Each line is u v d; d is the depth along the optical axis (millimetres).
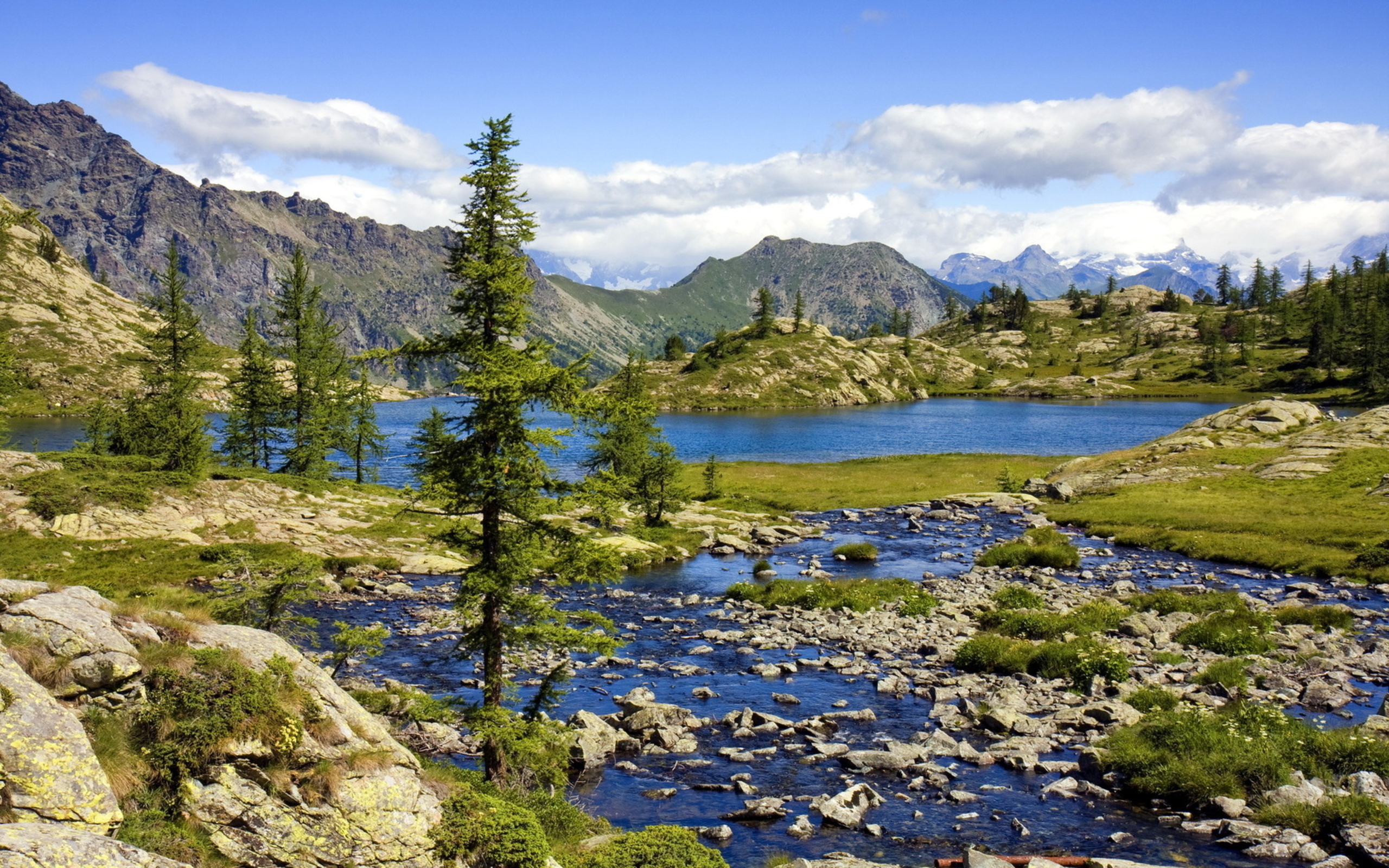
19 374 63062
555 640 19234
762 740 24359
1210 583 45125
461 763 21844
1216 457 83312
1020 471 100188
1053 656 29875
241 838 11508
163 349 69375
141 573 42188
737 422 182000
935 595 43625
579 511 65000
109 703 11742
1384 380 188500
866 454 126500
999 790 20328
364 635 25641
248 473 60719
